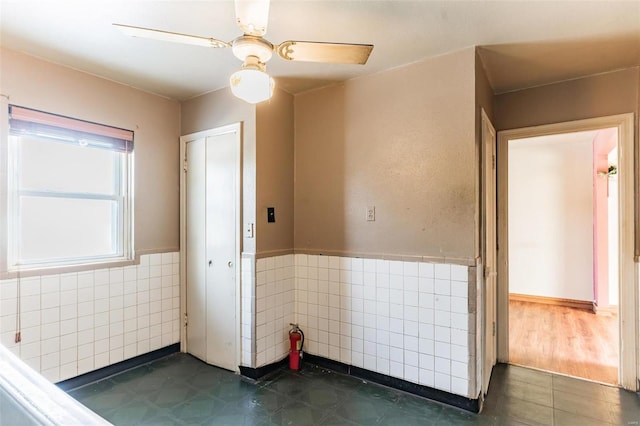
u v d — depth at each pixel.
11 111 2.27
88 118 2.65
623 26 1.99
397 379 2.51
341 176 2.82
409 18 1.91
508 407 2.29
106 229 2.83
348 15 1.89
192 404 2.32
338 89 2.84
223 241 2.92
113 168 2.88
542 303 5.07
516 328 3.94
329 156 2.90
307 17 1.90
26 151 2.39
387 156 2.59
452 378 2.29
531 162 5.25
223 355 2.89
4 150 2.25
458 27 2.01
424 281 2.40
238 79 1.56
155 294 3.07
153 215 3.08
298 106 3.09
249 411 2.23
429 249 2.40
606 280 4.53
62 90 2.51
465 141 2.27
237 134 2.84
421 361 2.41
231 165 2.89
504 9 1.83
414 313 2.44
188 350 3.19
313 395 2.43
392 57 2.39
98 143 2.73
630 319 2.54
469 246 2.25
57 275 2.46
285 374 2.77
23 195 2.36
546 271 5.14
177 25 1.99
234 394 2.45
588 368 2.89
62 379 2.46
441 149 2.36
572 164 5.00
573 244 4.97
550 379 2.70
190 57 2.39
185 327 3.22
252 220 2.74
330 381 2.64
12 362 0.93
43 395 0.76
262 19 1.40
